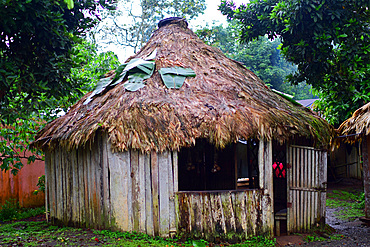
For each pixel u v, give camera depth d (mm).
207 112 6152
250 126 6051
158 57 7551
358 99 9469
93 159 6320
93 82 10469
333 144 8336
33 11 5160
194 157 8266
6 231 6500
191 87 6738
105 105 6516
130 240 5520
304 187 6941
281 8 8078
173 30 8523
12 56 5703
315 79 8969
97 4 6656
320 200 7059
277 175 8477
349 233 7184
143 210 5875
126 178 5934
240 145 14164
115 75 7434
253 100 6773
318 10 7609
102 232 5883
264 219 6141
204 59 7688
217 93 6676
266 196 6176
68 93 6297
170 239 5766
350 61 8336
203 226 5898
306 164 6988
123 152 5965
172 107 6207
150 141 5809
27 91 5723
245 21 9516
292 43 8727
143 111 6066
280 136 6289
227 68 7723
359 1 7805
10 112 6180
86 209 6438
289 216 6805
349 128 7773
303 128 6582
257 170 7934
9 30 5141
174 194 5906
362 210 9805
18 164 8984
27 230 6613
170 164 5922
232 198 6016
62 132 6461
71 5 2387
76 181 6656
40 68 5789
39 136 7352
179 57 7598
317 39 7938
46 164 7387
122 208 5922
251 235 6035
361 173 13906
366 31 8070
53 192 7191
